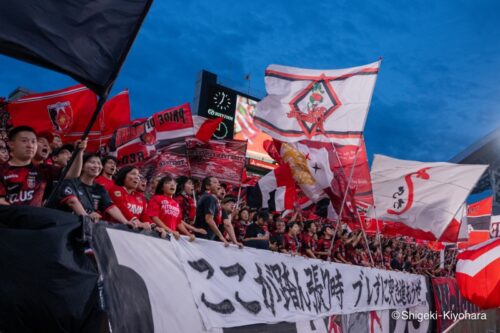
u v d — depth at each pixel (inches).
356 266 309.9
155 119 282.8
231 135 1323.8
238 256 203.0
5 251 110.7
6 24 108.9
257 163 1339.8
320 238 355.9
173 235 172.2
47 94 249.1
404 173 429.4
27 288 110.7
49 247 115.7
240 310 189.8
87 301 121.2
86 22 119.2
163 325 148.1
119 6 124.1
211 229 220.8
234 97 1364.4
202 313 167.6
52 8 115.0
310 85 310.7
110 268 131.6
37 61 112.4
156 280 152.3
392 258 479.2
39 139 173.8
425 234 419.2
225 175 321.4
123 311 131.0
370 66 308.7
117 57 122.8
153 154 279.7
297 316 227.5
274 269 224.5
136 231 151.9
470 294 370.3
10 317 107.7
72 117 255.3
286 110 305.9
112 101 269.6
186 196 251.8
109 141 271.3
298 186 311.1
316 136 303.1
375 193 429.7
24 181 148.7
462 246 717.9
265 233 270.1
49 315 112.8
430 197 418.9
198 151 326.0
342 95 308.0
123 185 185.6
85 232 126.6
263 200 314.8
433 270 624.7
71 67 116.0
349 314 283.9
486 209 705.6
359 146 299.1
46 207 125.3
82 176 158.6
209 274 181.6
